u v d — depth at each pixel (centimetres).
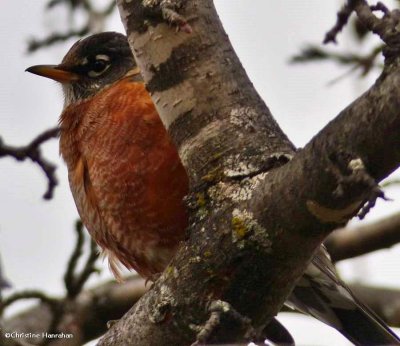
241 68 779
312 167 633
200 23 772
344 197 624
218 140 745
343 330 1034
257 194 685
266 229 680
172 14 742
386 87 587
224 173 726
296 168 648
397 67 584
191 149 753
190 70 764
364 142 604
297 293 1048
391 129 589
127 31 788
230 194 712
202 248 712
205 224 718
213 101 759
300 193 647
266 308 716
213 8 788
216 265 705
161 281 745
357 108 607
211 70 764
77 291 1108
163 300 734
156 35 769
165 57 768
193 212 733
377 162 608
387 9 623
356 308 1031
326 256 1027
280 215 668
